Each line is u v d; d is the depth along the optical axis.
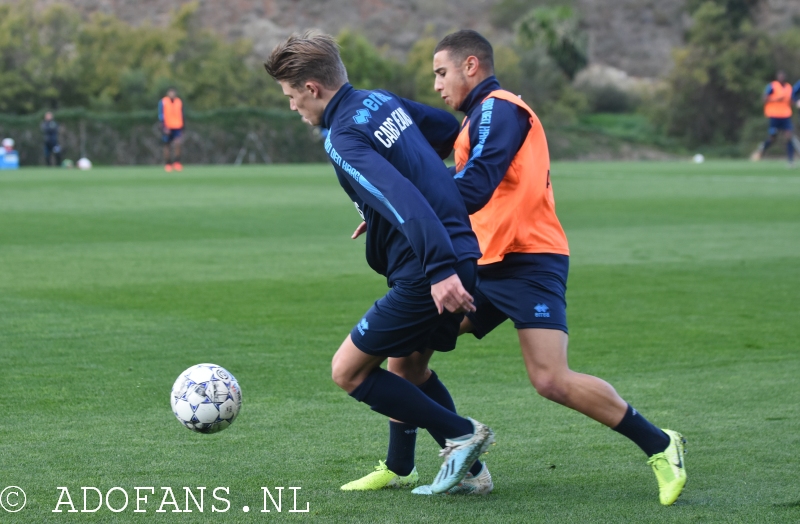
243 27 121.25
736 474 6.70
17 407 8.20
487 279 6.66
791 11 119.44
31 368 9.57
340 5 131.25
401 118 6.18
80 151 69.94
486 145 6.34
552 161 83.69
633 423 6.28
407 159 5.99
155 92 83.50
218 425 6.34
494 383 9.31
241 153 75.12
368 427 7.77
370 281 15.36
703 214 27.27
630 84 122.56
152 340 10.90
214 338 11.07
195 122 74.44
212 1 123.56
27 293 13.87
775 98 56.50
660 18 148.50
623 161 84.94
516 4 141.38
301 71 6.04
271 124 76.88
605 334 11.58
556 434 7.70
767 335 11.56
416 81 91.38
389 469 6.45
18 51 82.81
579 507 6.04
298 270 16.52
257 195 34.28
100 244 19.94
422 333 6.12
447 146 6.94
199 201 31.33
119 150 71.12
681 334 11.59
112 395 8.62
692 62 92.50
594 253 19.03
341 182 6.27
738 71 90.75
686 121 93.06
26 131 68.19
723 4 93.81
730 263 17.64
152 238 21.09
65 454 6.98
